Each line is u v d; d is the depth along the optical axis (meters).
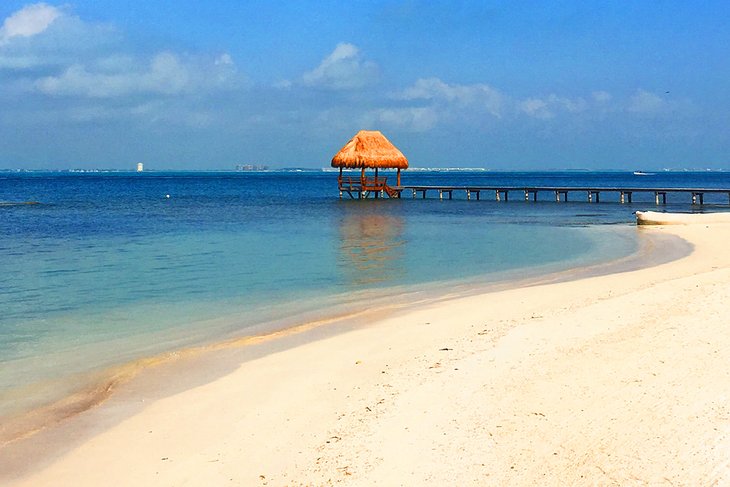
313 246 24.23
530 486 5.45
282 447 6.49
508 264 19.33
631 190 52.47
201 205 53.59
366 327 11.38
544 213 42.88
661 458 5.73
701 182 127.62
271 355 9.76
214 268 18.67
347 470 5.91
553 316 11.16
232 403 7.79
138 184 123.38
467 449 6.15
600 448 5.99
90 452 6.55
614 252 21.64
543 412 6.85
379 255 21.55
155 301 14.05
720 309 10.59
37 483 5.94
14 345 10.54
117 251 22.64
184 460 6.33
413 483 5.61
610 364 8.20
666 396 7.01
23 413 7.59
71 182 135.12
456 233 29.22
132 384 8.57
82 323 12.05
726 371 7.64
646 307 11.19
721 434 6.05
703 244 22.42
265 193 81.94
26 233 29.12
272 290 15.26
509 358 8.80
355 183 64.50
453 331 10.68
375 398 7.63
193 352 10.05
